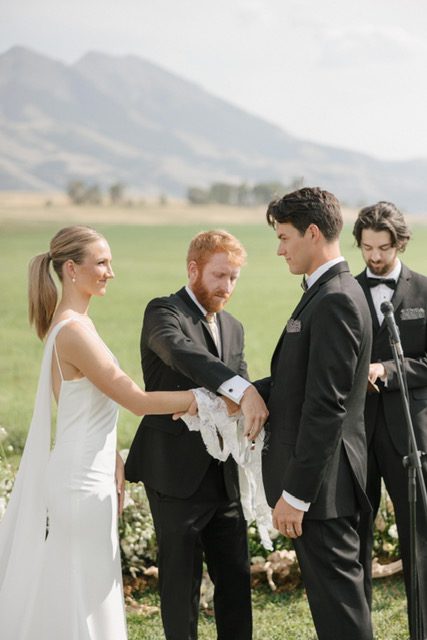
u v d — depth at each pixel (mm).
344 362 3107
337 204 3312
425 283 4297
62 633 3330
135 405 3432
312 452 3105
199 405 3535
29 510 3420
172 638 3699
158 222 94812
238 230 78812
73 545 3361
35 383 14344
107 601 3420
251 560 4902
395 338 3355
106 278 3512
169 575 3723
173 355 3594
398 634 4324
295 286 34750
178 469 3693
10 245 52688
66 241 3459
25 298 28656
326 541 3256
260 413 3449
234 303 28891
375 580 5055
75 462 3369
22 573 3396
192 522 3689
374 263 4199
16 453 8289
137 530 4859
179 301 3809
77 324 3389
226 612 3893
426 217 116750
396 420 4102
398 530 4168
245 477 3824
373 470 4203
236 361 3928
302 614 4574
